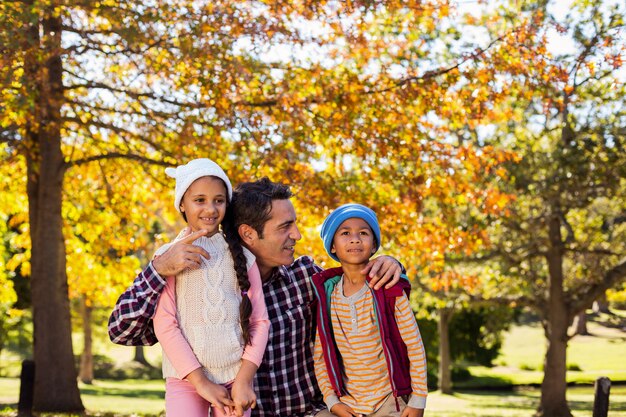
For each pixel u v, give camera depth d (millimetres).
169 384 3312
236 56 10641
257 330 3297
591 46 12148
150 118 11234
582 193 16906
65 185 14594
